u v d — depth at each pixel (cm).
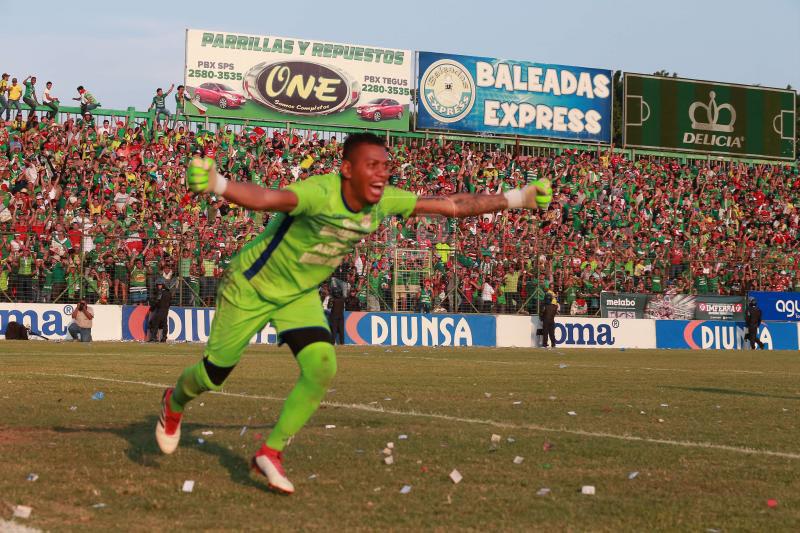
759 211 4906
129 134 3916
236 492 620
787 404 1295
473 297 3638
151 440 819
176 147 3956
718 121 5191
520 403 1232
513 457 774
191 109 4147
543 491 634
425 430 928
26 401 1128
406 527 537
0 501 575
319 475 684
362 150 600
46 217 3303
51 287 3112
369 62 4469
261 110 4266
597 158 4850
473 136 4759
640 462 762
